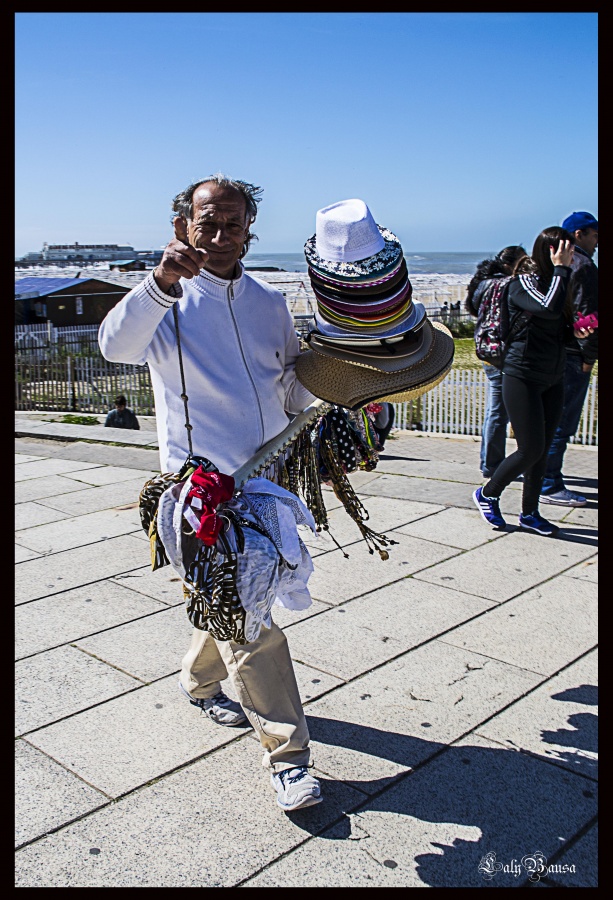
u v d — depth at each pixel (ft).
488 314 20.98
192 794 9.45
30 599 15.07
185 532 8.30
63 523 19.88
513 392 17.28
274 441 9.20
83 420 41.22
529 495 18.26
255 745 10.44
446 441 30.71
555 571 16.11
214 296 8.68
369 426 10.18
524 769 9.85
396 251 8.81
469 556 16.97
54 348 65.16
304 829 8.84
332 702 11.33
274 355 9.29
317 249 8.98
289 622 13.85
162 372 8.84
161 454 9.27
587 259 19.06
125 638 13.46
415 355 9.18
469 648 12.88
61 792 9.45
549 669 12.21
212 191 8.37
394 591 15.16
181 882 8.07
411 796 9.37
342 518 19.69
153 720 11.02
